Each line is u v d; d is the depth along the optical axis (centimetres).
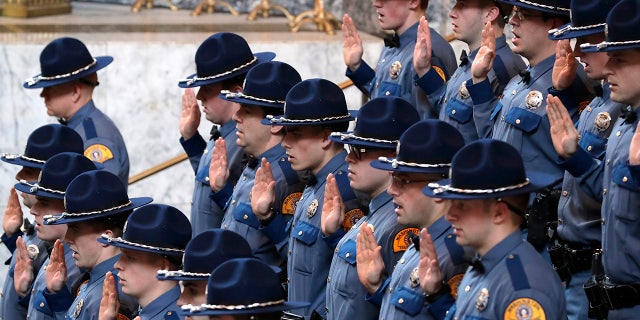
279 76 2395
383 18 2662
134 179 3894
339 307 2036
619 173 1884
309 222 2200
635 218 1869
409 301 1805
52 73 2884
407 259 1850
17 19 4372
